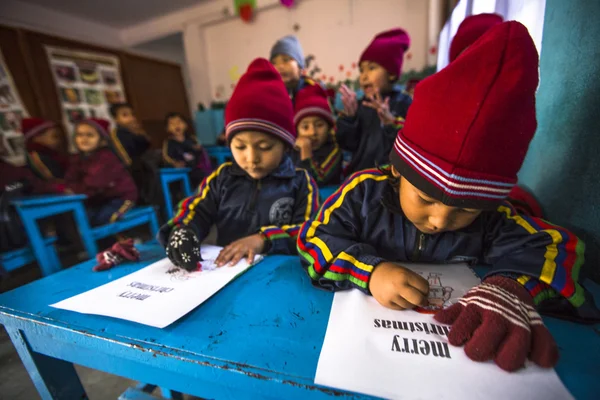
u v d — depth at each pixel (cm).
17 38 339
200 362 35
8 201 155
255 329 41
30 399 102
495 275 44
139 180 302
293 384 32
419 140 42
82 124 226
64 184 213
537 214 72
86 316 46
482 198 39
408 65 346
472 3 150
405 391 30
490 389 30
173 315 44
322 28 378
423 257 59
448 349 35
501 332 34
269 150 82
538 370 32
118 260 67
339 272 49
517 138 37
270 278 56
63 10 395
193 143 344
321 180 161
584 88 56
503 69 35
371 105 147
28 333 51
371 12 351
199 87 463
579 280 43
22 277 198
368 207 58
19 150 334
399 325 40
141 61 475
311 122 161
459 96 37
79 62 398
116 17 435
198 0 411
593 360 33
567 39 62
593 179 54
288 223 92
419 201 44
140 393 82
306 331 40
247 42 422
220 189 94
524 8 86
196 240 68
